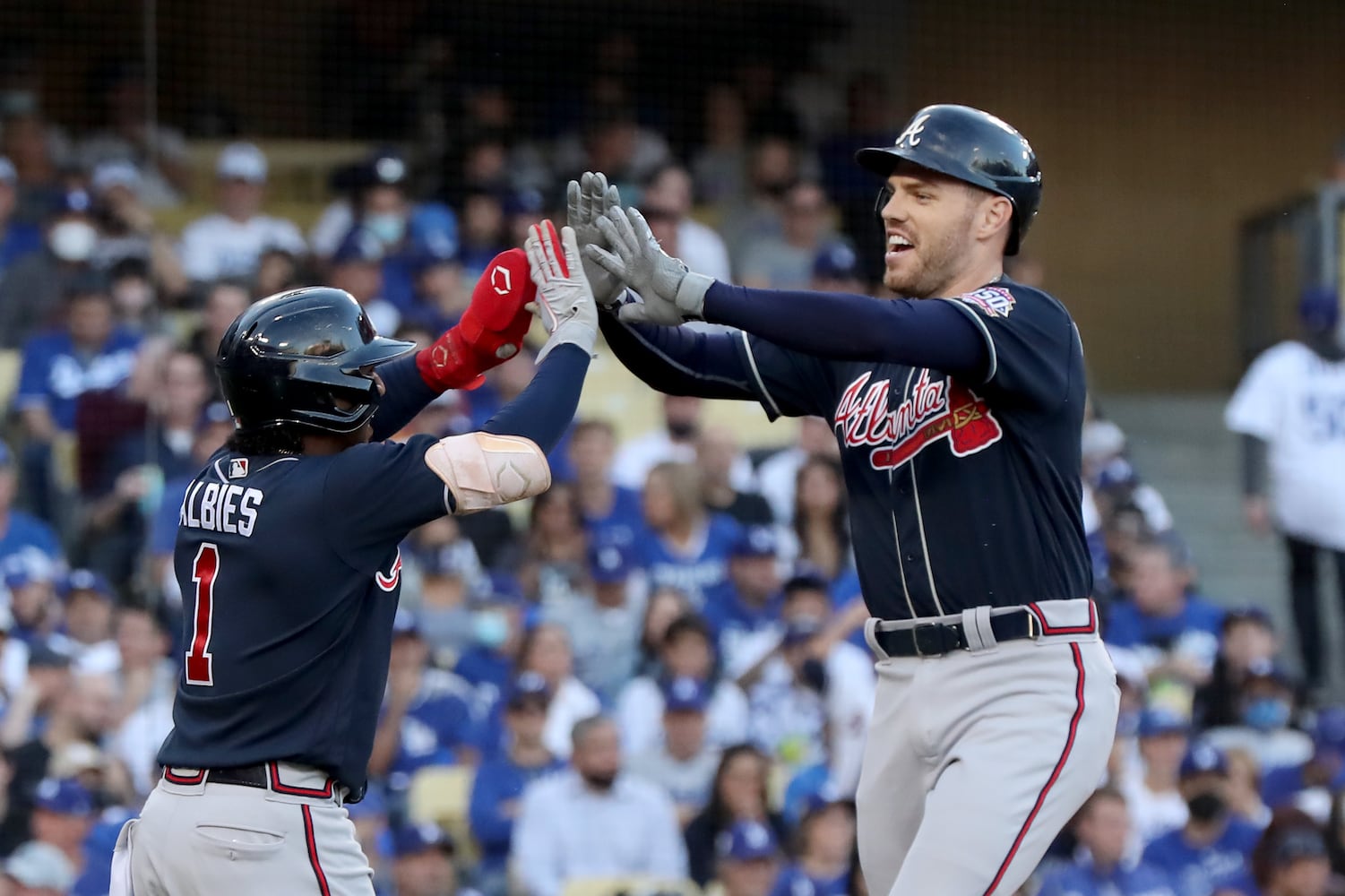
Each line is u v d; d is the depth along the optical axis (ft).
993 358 34.40
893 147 38.06
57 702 74.33
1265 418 101.81
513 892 72.28
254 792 34.22
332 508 34.32
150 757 74.90
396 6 104.99
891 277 38.04
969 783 34.94
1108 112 121.39
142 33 101.86
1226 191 122.42
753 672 81.05
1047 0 119.65
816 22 111.55
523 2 105.19
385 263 97.30
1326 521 99.81
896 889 34.76
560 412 35.73
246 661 34.40
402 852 69.82
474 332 38.81
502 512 85.87
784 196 108.58
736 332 41.32
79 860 70.69
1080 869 76.23
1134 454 117.39
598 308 39.17
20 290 90.33
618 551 84.43
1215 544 111.86
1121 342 121.70
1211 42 122.52
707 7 108.27
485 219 102.63
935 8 115.55
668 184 103.76
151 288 92.73
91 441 84.48
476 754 76.79
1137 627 91.20
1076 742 35.32
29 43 99.19
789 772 78.74
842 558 89.56
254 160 99.66
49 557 82.07
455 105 104.17
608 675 82.28
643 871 73.31
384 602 35.94
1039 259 121.08
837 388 40.04
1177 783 80.07
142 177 99.76
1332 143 123.13
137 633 77.41
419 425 87.56
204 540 35.24
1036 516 36.01
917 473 36.63
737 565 85.10
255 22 104.17
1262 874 78.18
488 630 80.79
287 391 35.09
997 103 118.62
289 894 34.12
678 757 77.61
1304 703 90.94
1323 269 116.98
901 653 37.35
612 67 106.52
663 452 92.73
